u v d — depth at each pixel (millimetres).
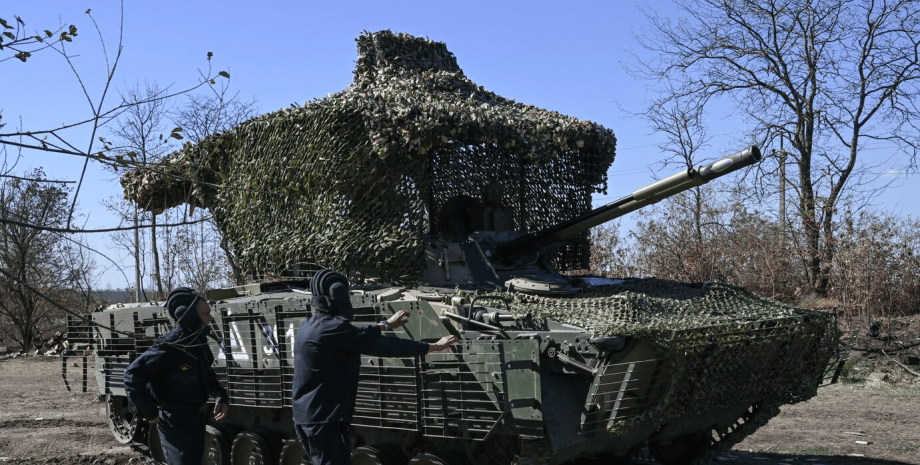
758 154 7598
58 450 11586
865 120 22562
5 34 4609
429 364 7395
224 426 9641
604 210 8867
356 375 6277
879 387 14977
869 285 20000
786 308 8711
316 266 10062
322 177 9773
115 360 10836
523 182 11086
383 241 9211
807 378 8883
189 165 5664
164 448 6820
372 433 8328
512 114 10555
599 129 11320
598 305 7688
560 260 11516
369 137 9430
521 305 7859
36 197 16312
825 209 22172
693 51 24047
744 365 7664
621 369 6711
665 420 7391
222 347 9492
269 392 8828
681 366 6820
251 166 10883
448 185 10391
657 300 8117
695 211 24625
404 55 12062
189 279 16844
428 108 9273
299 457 8703
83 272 9633
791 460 9883
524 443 6820
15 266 17094
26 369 22438
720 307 8297
